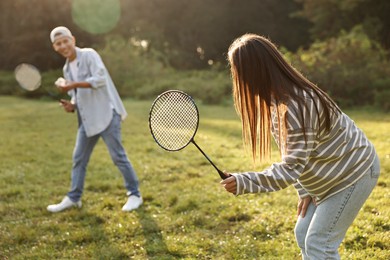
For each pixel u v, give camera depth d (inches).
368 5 917.2
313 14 994.7
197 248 157.8
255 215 184.9
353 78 612.4
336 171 94.7
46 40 1151.6
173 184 236.7
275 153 296.2
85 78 194.2
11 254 159.6
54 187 241.6
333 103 92.1
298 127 88.0
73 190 202.7
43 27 1170.6
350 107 597.6
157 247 158.7
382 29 921.5
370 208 178.7
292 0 1371.8
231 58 94.0
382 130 360.2
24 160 309.6
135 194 202.1
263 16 1395.2
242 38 95.3
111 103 195.9
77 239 169.3
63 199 208.1
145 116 526.0
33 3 1144.8
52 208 201.3
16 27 1177.4
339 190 95.7
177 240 163.3
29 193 230.7
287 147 90.1
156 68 853.8
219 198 207.3
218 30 1398.9
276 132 95.2
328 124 91.0
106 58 849.5
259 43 91.8
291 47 1392.7
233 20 1386.6
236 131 402.0
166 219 186.2
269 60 91.0
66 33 193.6
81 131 200.4
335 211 96.3
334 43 708.0
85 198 217.9
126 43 933.8
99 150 331.3
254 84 91.8
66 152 334.0
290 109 88.6
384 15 925.2
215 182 237.1
